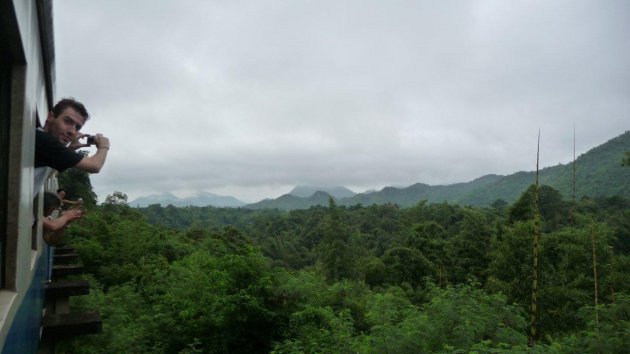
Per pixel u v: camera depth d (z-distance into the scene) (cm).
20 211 170
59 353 630
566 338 685
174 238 2416
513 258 2270
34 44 201
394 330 680
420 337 660
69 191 2856
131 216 2611
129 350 823
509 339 675
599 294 1727
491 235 3466
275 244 7762
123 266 1543
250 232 9781
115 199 2895
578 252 2006
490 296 907
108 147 277
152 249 1894
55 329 380
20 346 186
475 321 698
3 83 170
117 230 1817
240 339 945
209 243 2138
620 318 699
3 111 169
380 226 8812
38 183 241
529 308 1883
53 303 489
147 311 1151
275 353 816
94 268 1567
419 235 4225
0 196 167
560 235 2212
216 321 922
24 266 190
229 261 989
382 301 1049
